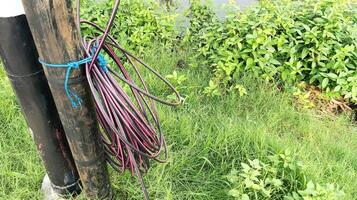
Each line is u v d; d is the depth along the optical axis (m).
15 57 1.81
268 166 2.58
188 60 4.10
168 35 4.17
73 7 1.60
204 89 3.69
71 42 1.63
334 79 3.74
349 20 4.04
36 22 1.57
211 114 3.42
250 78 3.80
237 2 5.18
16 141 2.87
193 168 2.76
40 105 1.99
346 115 3.78
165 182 2.54
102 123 2.03
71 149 2.04
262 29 3.85
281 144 2.99
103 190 2.28
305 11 4.02
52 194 2.45
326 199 2.23
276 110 3.59
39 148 2.19
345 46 3.62
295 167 2.61
